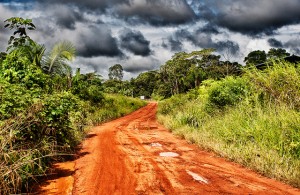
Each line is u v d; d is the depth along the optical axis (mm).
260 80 10141
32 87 8234
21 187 5145
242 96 11281
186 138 10805
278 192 5121
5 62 8492
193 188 5312
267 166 6211
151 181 5730
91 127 15438
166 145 9844
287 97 8945
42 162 6348
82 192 5168
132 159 7637
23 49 11531
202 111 13094
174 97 25719
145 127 16297
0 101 6391
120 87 91562
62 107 7844
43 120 7051
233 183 5605
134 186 5445
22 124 6309
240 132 8492
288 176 5641
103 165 7020
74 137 9727
